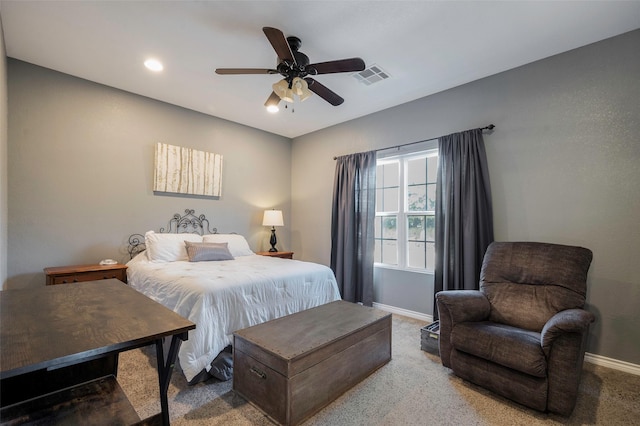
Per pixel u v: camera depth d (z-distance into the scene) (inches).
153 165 148.4
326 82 127.9
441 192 131.8
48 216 120.4
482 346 78.1
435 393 79.2
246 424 65.7
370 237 157.6
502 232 117.5
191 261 132.1
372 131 164.2
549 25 90.7
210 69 119.3
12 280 112.6
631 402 76.2
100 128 133.0
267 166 198.1
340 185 172.7
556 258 91.7
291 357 63.8
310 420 67.8
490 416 70.3
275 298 100.5
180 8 85.0
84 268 118.3
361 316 90.8
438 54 106.9
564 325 67.3
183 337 45.6
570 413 67.2
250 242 188.5
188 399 74.0
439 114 137.3
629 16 86.4
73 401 52.2
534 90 111.6
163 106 151.8
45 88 119.7
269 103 117.5
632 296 92.2
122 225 138.7
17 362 31.8
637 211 91.9
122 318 46.4
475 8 83.7
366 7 83.9
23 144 115.1
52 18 89.4
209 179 167.2
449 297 89.4
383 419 68.6
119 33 97.0
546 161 108.3
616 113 95.7
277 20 89.4
